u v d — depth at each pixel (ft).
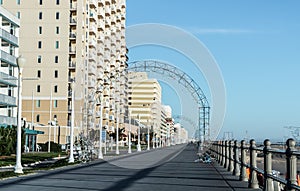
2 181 67.87
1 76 215.10
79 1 292.81
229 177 73.82
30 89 287.28
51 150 247.50
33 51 289.94
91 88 270.05
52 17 290.97
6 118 220.23
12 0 291.58
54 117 285.84
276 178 41.86
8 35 227.20
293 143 37.09
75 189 55.77
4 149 178.50
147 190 54.54
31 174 81.92
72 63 289.12
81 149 137.90
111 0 357.00
